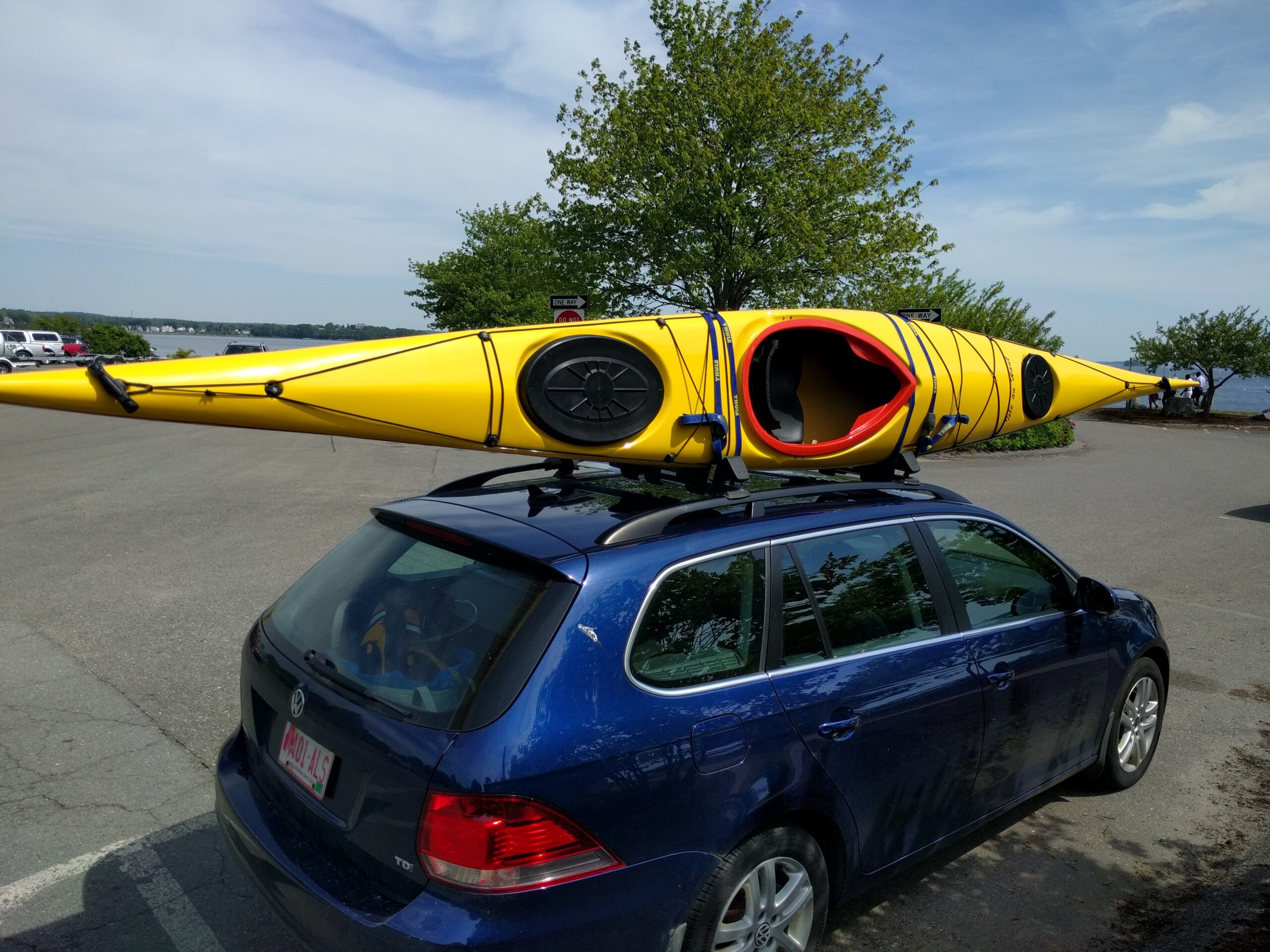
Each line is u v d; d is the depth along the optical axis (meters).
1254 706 5.52
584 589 2.50
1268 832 4.03
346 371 2.96
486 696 2.31
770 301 16.55
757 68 15.93
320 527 9.73
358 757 2.40
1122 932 3.29
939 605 3.33
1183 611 7.62
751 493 3.12
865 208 15.88
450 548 2.83
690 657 2.61
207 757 4.37
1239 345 37.34
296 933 2.40
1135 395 5.04
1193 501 13.93
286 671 2.79
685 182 15.45
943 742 3.18
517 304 29.73
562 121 17.38
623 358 3.26
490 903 2.14
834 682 2.86
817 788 2.74
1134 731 4.38
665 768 2.41
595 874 2.26
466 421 3.12
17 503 10.91
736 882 2.54
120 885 3.36
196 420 2.79
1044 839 3.95
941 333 4.16
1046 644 3.66
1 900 3.24
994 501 13.47
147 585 7.32
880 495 3.50
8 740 4.48
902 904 3.44
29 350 44.22
